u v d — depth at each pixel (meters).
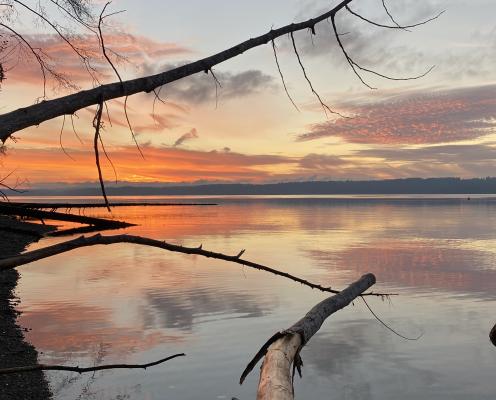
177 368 11.29
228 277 26.53
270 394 2.57
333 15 2.60
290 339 3.37
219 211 148.12
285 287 23.25
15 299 19.27
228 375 10.93
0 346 12.08
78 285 23.23
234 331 14.88
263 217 105.94
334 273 28.56
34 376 10.13
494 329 3.53
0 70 4.46
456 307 19.78
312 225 77.38
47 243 37.75
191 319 16.41
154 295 20.88
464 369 12.28
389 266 32.03
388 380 11.47
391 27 2.64
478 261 34.91
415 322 17.11
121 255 37.78
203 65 2.16
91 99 1.88
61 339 13.35
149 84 2.00
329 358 13.04
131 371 10.98
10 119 1.75
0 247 32.41
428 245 46.50
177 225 73.38
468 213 126.06
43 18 4.29
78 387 9.78
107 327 14.96
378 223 83.75
